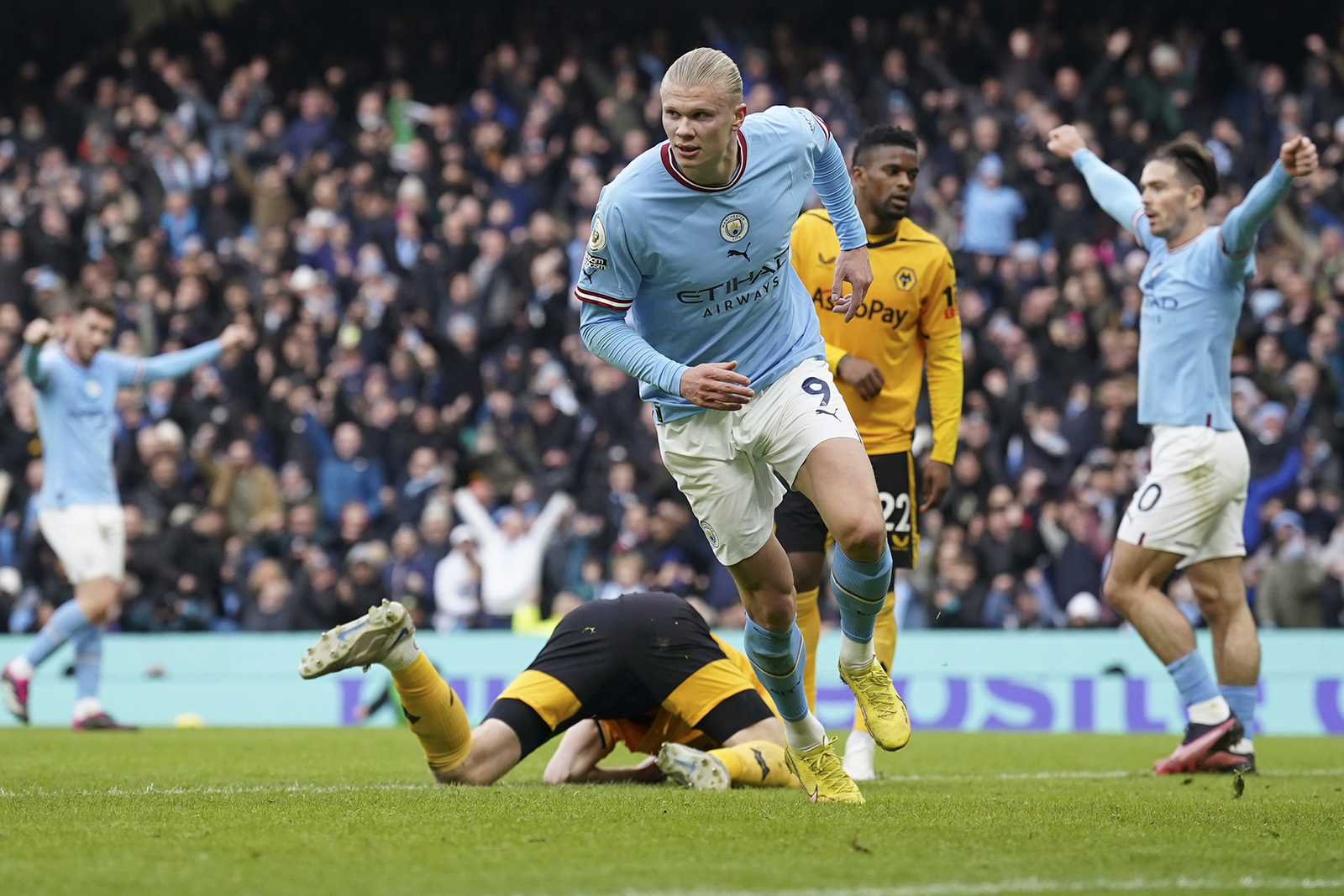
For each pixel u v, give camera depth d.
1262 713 37.59
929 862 10.68
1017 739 31.55
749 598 14.70
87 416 31.22
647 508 45.94
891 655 19.83
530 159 57.56
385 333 50.88
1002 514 42.31
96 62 66.06
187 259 52.78
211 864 10.45
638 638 17.12
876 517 13.58
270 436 49.25
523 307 51.31
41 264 55.56
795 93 59.72
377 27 67.25
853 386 19.00
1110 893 9.51
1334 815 13.95
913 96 59.28
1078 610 40.69
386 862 10.56
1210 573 21.98
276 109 63.44
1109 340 47.66
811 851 11.10
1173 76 59.00
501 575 43.66
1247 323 49.47
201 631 43.62
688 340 14.65
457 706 16.64
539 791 15.83
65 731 32.34
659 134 59.78
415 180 56.59
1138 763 23.61
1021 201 53.88
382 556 43.66
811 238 19.73
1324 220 55.22
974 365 48.03
